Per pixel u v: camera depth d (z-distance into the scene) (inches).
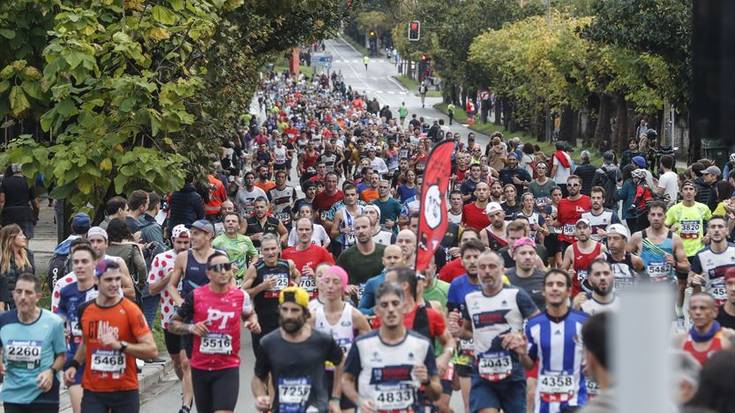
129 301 817.5
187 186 1640.0
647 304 211.0
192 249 1056.8
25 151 1472.7
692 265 1175.6
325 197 1701.5
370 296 910.4
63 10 1482.5
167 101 1450.5
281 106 7485.2
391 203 1657.2
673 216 1427.2
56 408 827.4
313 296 1142.3
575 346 770.8
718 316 925.2
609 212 1483.8
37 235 2325.3
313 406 736.3
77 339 900.6
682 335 640.4
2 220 1812.3
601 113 5167.3
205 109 1648.6
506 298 831.7
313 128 4945.9
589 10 5457.7
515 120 6569.9
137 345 813.2
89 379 818.8
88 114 1462.8
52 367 816.3
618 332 212.1
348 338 818.2
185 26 1504.7
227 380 873.5
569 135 5649.6
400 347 705.0
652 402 209.8
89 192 1456.7
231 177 2422.5
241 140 3676.2
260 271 1069.8
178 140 1558.8
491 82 6914.4
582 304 847.1
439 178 900.6
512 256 1144.2
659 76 3737.7
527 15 6884.8
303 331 737.6
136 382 831.7
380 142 4055.1
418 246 896.3
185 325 868.6
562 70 5108.3
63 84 1454.2
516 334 786.2
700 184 1818.4
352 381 715.4
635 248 1250.6
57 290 904.9
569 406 773.3
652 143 3218.5
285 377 735.1
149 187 1469.0
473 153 2655.0
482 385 846.5
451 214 1539.1
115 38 1443.2
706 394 419.8
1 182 1809.8
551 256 1617.9
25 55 1530.5
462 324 867.4
